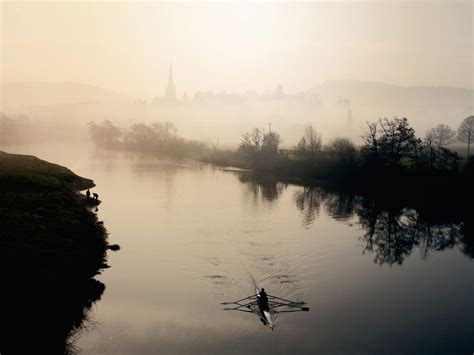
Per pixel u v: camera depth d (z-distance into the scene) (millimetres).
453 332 30797
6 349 29391
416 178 90438
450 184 85000
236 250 48094
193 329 30797
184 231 55531
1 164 63281
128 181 99688
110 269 41812
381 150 98250
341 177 101688
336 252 49312
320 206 77000
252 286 38281
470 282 41344
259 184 101125
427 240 58062
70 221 46281
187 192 86750
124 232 54406
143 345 28812
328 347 28766
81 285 38094
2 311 34156
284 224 61500
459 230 64062
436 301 36438
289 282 39594
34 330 31750
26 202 48031
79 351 28422
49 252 40688
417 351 28359
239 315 32938
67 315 33875
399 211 76000
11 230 41938
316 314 33500
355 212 73375
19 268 38344
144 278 39562
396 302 36125
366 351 28266
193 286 37938
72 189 66125
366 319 32719
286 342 29281
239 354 27906
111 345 28969
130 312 33156
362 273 42969
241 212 68812
